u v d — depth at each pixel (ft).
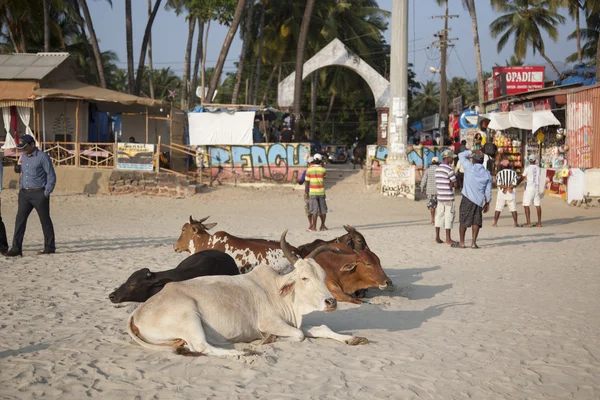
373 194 88.69
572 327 23.56
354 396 16.42
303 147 92.48
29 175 38.01
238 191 87.81
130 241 45.52
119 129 118.21
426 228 55.88
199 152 91.09
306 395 16.37
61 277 31.63
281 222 60.13
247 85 165.68
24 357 19.01
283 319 21.09
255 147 93.66
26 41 140.97
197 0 106.11
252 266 27.17
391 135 88.17
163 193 84.02
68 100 89.66
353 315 25.49
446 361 19.45
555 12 137.39
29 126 88.28
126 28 123.03
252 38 155.22
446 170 45.01
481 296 28.91
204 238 28.25
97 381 17.11
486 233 52.49
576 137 76.28
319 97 221.46
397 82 87.30
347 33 172.65
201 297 19.67
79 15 127.54
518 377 18.16
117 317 24.02
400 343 21.33
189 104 144.56
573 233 52.47
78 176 84.53
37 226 54.75
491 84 120.98
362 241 29.58
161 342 19.40
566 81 104.83
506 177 57.06
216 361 18.63
